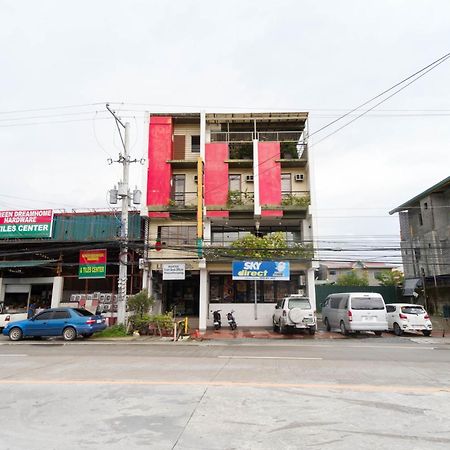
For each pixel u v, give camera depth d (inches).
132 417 222.1
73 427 207.0
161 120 982.4
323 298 1326.3
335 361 416.8
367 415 223.8
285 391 278.7
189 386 295.6
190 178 983.0
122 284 773.9
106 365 401.1
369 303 741.3
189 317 1022.4
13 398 267.1
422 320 776.9
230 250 882.8
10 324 719.1
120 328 756.0
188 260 930.7
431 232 1176.2
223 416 222.5
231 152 1005.8
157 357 458.6
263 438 189.2
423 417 220.2
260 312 928.9
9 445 183.5
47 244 954.1
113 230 930.7
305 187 971.9
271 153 954.7
